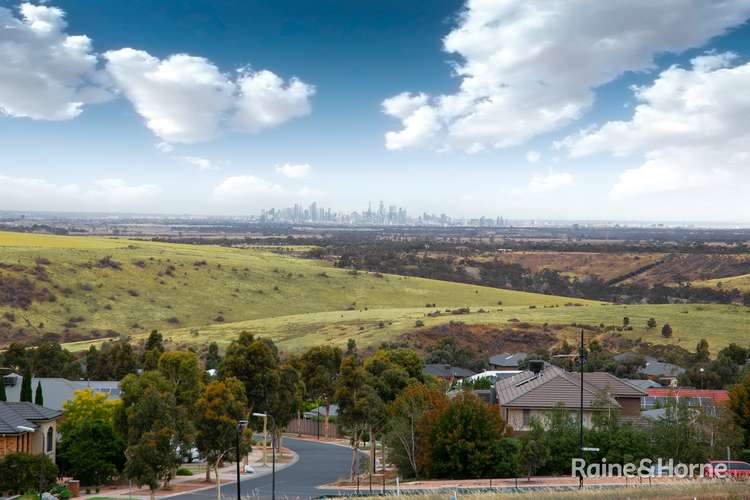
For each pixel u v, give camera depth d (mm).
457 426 53281
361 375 68875
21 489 50188
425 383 88312
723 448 52031
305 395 102250
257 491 55625
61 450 61469
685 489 37688
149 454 51812
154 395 54938
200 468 72875
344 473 67188
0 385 62094
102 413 68188
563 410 55875
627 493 37062
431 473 54531
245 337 83188
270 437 102312
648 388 95500
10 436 53094
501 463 52688
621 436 52312
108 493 56750
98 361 107125
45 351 108125
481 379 104875
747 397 54562
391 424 59562
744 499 35281
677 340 148125
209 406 55656
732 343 132000
